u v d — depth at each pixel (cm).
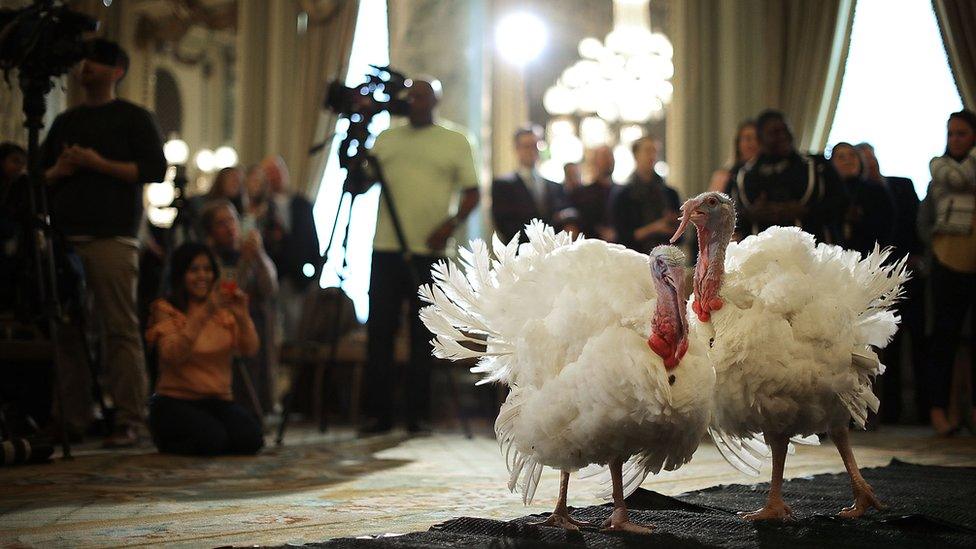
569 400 276
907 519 288
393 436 670
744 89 923
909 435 672
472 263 322
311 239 902
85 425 604
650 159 741
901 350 789
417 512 333
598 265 294
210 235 673
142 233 718
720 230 313
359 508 341
